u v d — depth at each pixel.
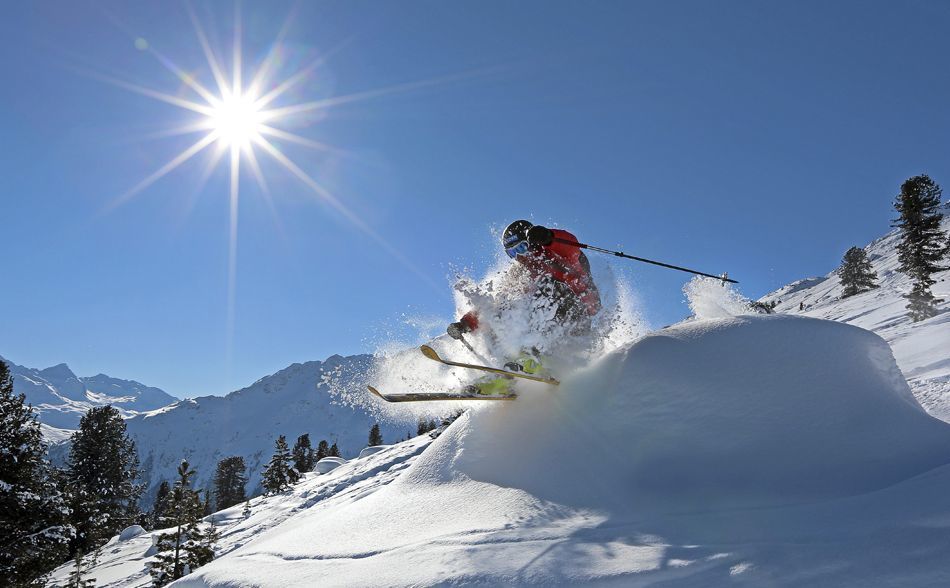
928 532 1.91
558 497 3.12
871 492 2.52
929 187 30.47
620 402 3.50
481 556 2.45
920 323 16.42
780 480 2.76
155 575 20.64
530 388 4.27
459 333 4.65
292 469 37.97
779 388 3.23
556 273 4.56
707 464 2.98
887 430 3.02
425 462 4.23
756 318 3.72
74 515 31.12
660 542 2.34
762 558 1.99
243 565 3.05
